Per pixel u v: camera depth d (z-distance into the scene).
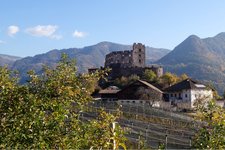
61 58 12.60
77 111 12.73
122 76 168.12
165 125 55.66
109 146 13.08
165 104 117.38
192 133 47.56
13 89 11.55
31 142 10.95
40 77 12.23
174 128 52.94
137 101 117.75
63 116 11.42
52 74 12.40
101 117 13.18
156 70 175.12
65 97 11.99
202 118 14.91
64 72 12.44
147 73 163.12
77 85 12.49
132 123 52.62
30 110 11.13
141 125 53.59
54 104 11.48
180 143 40.62
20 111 11.16
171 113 64.00
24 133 10.91
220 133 14.38
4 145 10.79
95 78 12.92
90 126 12.39
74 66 12.68
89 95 12.77
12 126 10.92
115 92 132.25
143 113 64.06
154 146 37.81
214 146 14.30
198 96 101.19
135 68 179.75
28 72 12.15
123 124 52.56
